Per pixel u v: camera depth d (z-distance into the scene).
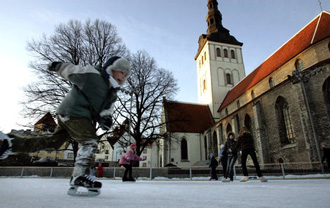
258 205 1.66
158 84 23.12
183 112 26.14
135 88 21.55
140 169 13.87
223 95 40.31
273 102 21.38
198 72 48.22
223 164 8.41
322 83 16.75
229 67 42.59
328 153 9.65
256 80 28.66
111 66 2.50
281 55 25.89
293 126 18.61
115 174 14.14
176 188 3.82
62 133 2.41
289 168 15.52
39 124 17.45
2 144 2.02
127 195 2.44
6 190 2.82
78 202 1.74
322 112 16.34
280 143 20.09
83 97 2.30
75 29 20.14
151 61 23.53
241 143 6.35
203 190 3.29
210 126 34.34
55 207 1.47
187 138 35.91
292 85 18.95
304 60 21.05
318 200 1.91
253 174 14.21
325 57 18.97
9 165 18.23
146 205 1.65
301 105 17.61
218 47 43.50
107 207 1.52
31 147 2.14
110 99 2.49
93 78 2.34
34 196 2.12
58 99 18.58
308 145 16.58
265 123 22.30
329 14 21.23
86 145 2.23
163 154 34.88
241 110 26.50
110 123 2.54
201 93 45.50
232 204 1.73
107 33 21.08
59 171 13.12
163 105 23.75
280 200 1.95
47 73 18.41
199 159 34.97
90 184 2.17
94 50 20.56
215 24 46.19
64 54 18.94
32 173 13.35
